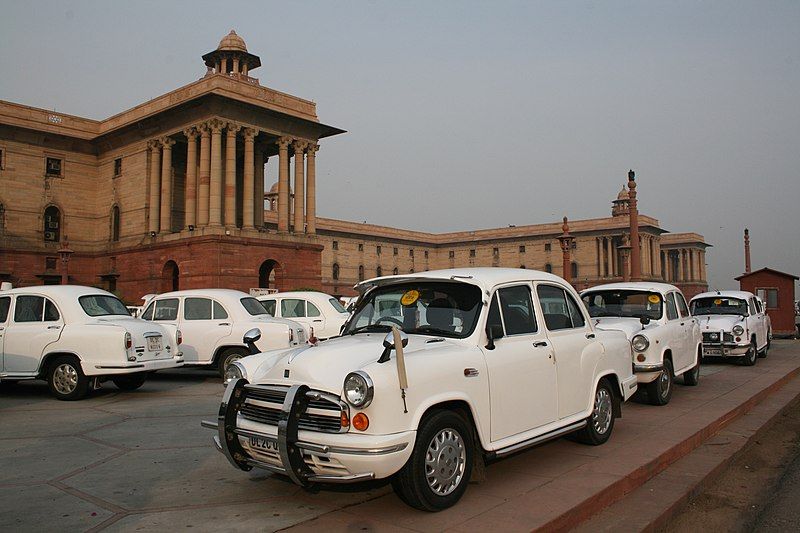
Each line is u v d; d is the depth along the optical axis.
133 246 45.72
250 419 5.00
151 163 46.38
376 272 92.81
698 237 109.50
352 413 4.44
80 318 10.84
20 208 47.16
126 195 48.03
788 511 5.42
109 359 10.46
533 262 95.69
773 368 15.00
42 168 48.47
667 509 5.10
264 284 46.25
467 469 4.96
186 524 4.53
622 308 10.96
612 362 7.17
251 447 4.86
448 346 5.18
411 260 99.56
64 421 8.71
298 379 4.76
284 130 45.50
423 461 4.61
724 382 12.34
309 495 5.23
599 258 89.75
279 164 45.31
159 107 45.53
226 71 48.22
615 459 6.21
